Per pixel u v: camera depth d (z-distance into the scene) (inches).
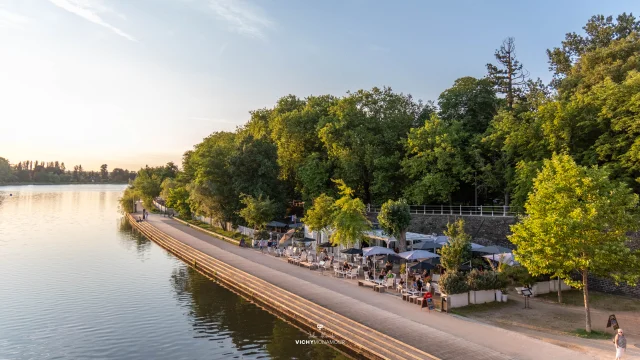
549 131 1605.6
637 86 1386.6
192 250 2047.2
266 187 2650.1
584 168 962.1
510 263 1229.1
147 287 1492.4
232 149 2967.5
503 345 805.2
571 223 874.8
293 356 886.4
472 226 1811.0
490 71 2571.4
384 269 1437.0
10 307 1245.7
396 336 848.9
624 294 1235.2
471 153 2052.2
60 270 1761.8
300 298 1138.7
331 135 2502.5
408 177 2368.4
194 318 1146.7
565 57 2300.7
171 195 3809.1
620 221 905.5
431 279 1278.3
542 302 1159.0
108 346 955.3
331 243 1680.6
